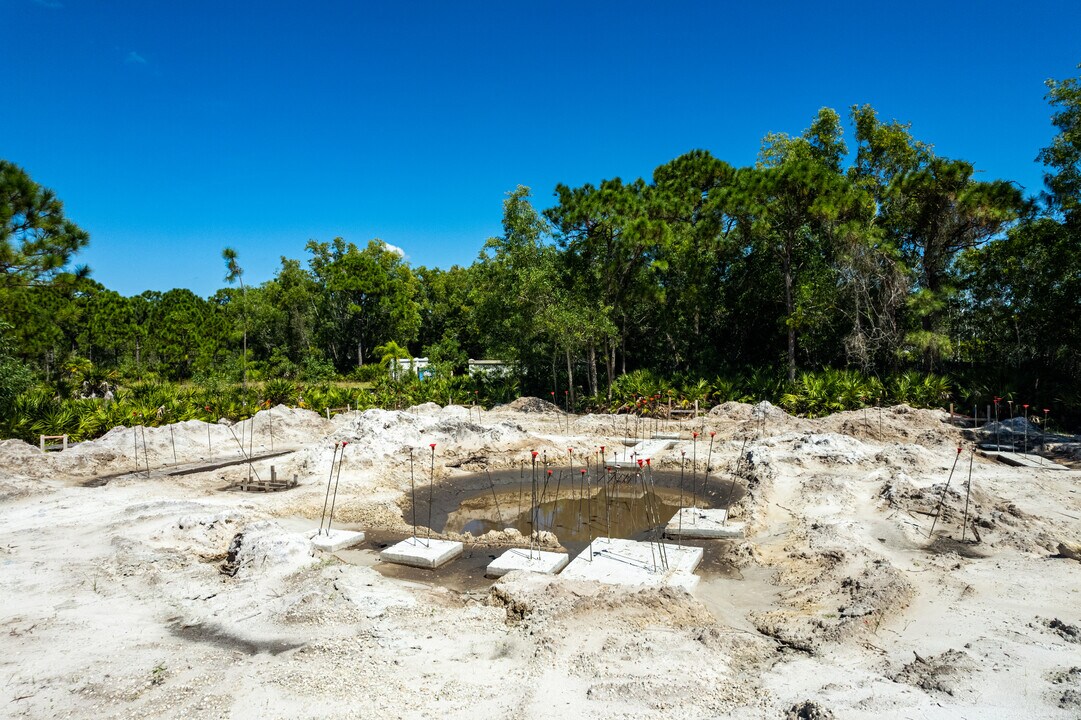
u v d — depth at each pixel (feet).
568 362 101.04
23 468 56.03
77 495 49.70
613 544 37.76
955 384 84.17
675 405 89.66
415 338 219.61
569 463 62.39
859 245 88.94
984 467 53.83
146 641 25.36
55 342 124.36
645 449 65.31
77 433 69.41
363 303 211.41
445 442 67.05
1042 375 82.94
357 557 37.42
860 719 18.37
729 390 90.63
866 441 66.44
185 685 21.68
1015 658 21.61
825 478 47.83
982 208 85.51
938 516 39.24
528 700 20.40
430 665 23.06
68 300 136.05
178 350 174.91
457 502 50.70
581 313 95.14
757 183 89.51
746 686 20.90
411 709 20.08
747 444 62.80
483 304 108.17
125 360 167.12
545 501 50.55
